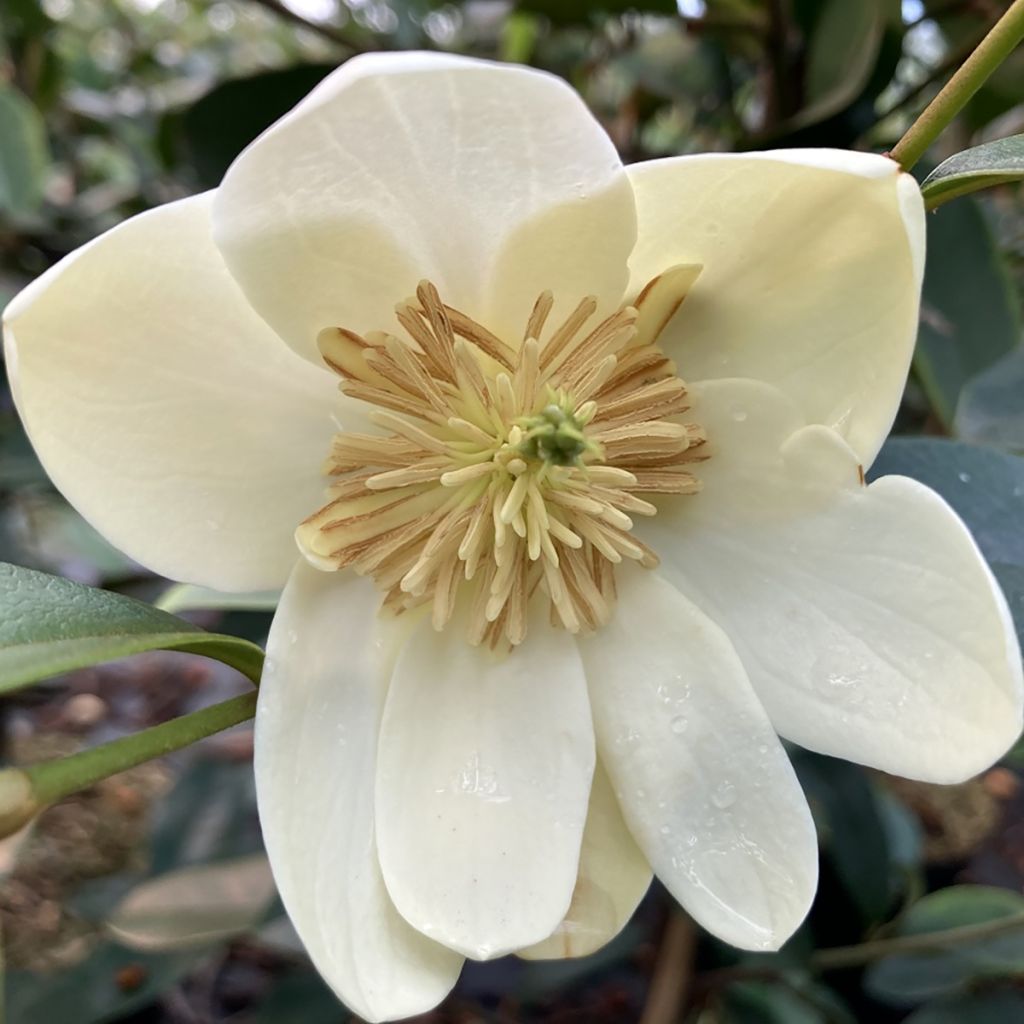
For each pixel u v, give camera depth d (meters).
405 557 0.09
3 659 0.07
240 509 0.09
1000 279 0.15
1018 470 0.10
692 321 0.09
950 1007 0.18
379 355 0.08
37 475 0.20
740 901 0.08
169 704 0.37
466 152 0.07
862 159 0.07
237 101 0.18
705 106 0.22
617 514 0.09
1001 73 0.19
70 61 0.31
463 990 0.24
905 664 0.08
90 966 0.19
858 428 0.08
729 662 0.09
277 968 0.27
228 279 0.08
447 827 0.09
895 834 0.24
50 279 0.07
